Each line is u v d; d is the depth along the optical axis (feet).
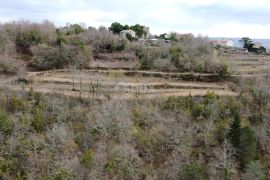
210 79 237.25
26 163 146.92
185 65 248.32
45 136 158.81
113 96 195.11
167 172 153.28
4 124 156.25
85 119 173.37
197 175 144.97
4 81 209.26
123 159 152.87
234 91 220.02
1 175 140.67
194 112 185.37
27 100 179.83
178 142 163.84
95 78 221.66
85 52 254.06
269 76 238.68
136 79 233.76
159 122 175.42
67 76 228.02
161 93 210.79
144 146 164.25
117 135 166.40
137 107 183.01
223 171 155.33
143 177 154.10
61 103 179.73
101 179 147.23
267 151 173.99
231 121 176.55
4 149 150.10
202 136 171.22
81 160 149.38
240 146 163.22
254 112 192.85
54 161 148.05
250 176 151.33
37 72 237.04
